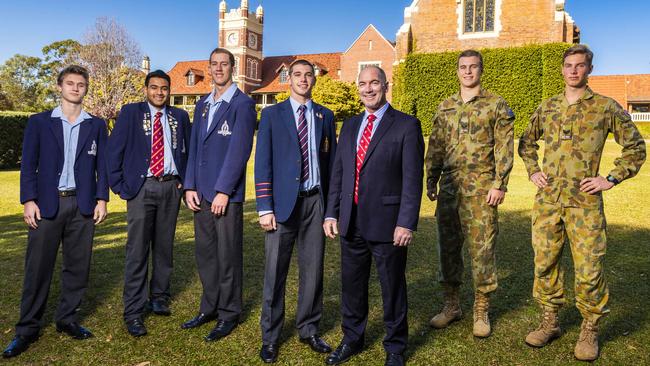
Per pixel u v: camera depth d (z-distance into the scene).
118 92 31.72
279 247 3.45
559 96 3.49
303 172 3.46
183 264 5.61
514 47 25.16
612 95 44.09
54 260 3.59
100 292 4.68
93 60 31.34
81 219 3.66
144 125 3.98
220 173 3.67
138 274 3.84
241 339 3.68
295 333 3.80
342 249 3.37
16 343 3.42
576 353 3.33
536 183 3.53
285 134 3.46
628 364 3.25
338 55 49.12
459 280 3.86
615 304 4.25
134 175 3.88
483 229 3.64
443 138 3.87
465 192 3.68
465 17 27.00
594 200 3.29
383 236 3.14
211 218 3.86
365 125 3.29
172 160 4.06
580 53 3.28
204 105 3.95
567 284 4.88
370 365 3.27
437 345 3.56
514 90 25.22
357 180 3.25
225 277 3.75
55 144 3.56
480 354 3.42
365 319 3.42
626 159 3.24
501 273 5.18
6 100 55.94
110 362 3.30
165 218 4.08
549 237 3.47
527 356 3.39
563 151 3.39
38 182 3.53
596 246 3.28
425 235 6.97
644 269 5.23
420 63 26.73
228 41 49.84
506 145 3.57
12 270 5.38
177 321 4.01
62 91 3.65
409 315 4.12
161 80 4.03
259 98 51.50
